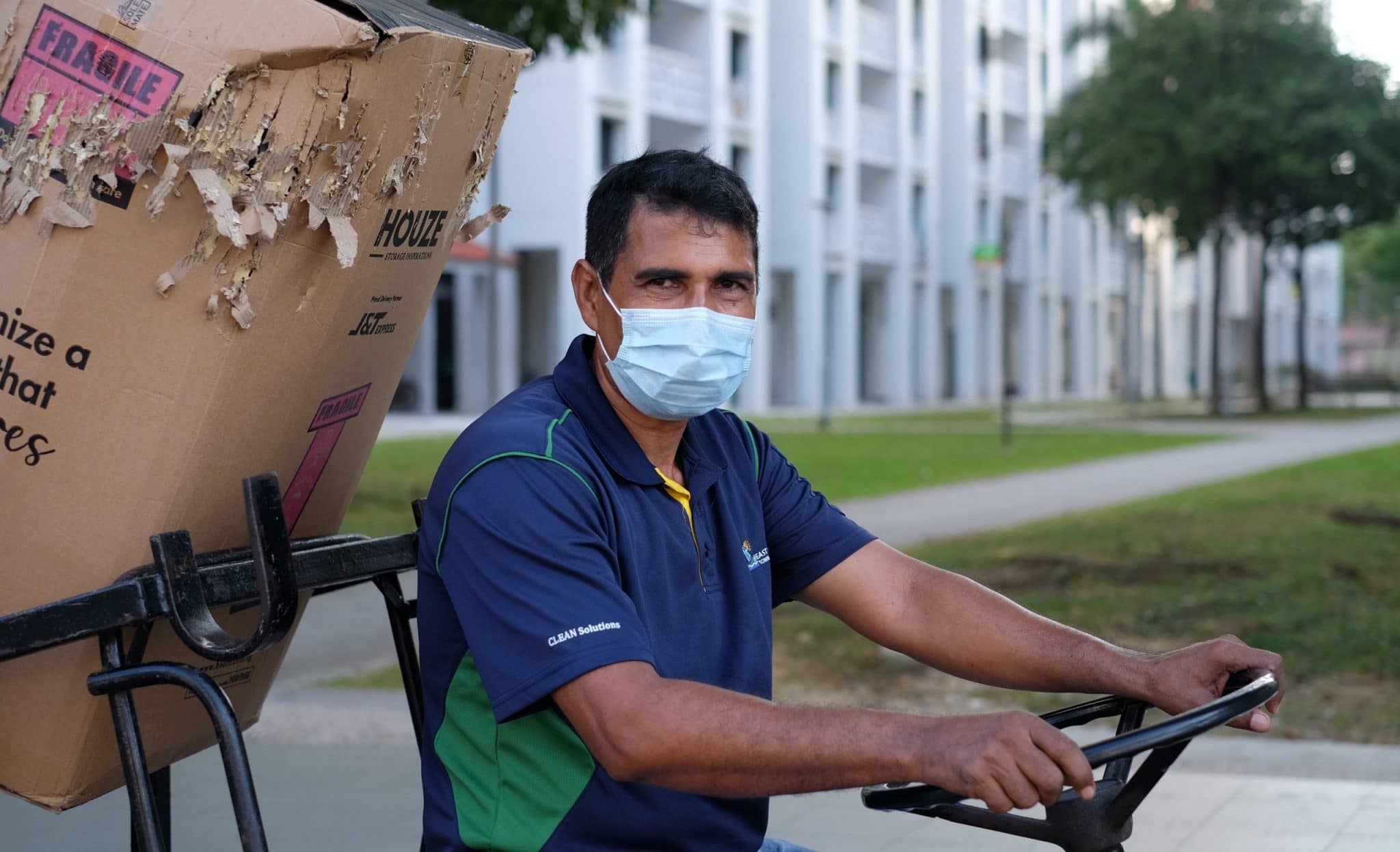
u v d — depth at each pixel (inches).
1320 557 396.8
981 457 830.5
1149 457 852.6
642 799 71.8
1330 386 2576.3
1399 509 522.3
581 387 76.1
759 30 1406.3
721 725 62.4
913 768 59.7
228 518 70.1
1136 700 77.2
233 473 69.1
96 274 65.0
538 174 1208.8
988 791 58.3
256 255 64.9
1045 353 2148.1
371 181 68.1
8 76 64.8
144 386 65.7
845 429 1159.6
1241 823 171.0
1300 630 294.8
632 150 81.4
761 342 1493.6
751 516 82.4
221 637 66.2
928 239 1797.5
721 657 77.3
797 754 61.3
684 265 74.0
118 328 65.4
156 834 66.5
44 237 65.1
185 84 63.1
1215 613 312.2
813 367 1534.2
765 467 86.2
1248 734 220.2
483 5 429.1
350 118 64.9
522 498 68.8
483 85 73.5
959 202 1839.3
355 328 72.7
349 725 223.1
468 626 68.6
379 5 69.4
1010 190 1975.9
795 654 279.6
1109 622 303.0
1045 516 524.1
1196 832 167.3
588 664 64.7
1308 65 1339.8
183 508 67.0
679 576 75.9
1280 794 183.8
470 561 68.8
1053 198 2114.9
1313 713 233.8
